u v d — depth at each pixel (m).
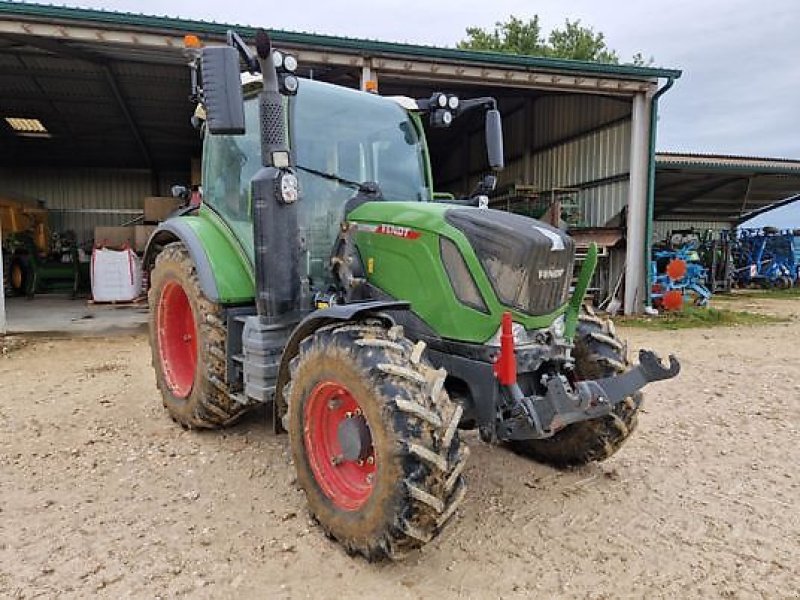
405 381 2.43
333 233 3.59
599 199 11.62
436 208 3.04
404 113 4.07
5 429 4.26
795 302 14.18
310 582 2.48
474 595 2.42
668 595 2.44
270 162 3.15
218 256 3.79
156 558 2.63
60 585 2.44
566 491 3.37
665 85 9.98
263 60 2.98
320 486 2.78
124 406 4.83
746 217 19.62
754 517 3.11
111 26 7.27
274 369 3.27
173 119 13.60
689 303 11.84
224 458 3.75
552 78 9.48
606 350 3.37
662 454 3.96
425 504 2.32
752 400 5.23
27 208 14.38
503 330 2.51
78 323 9.23
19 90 11.68
